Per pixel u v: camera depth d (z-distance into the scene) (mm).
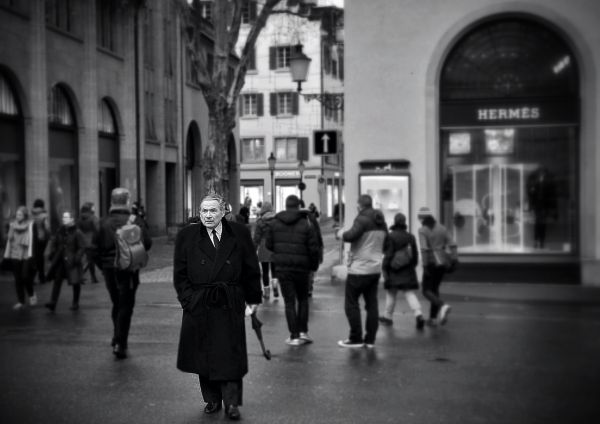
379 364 8070
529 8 14656
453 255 10727
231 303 5738
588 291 14164
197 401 6504
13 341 9406
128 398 6602
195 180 41250
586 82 14703
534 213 15297
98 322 10992
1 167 21500
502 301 13070
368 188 15258
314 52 60281
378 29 15273
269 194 59656
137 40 31344
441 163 15469
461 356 8500
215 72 17703
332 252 27297
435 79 15125
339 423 5832
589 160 14742
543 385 7125
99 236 8586
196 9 17609
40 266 15586
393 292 10688
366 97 15383
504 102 15055
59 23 25031
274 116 61188
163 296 13859
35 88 22656
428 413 6129
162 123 34750
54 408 6250
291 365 8016
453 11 14977
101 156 28672
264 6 17906
